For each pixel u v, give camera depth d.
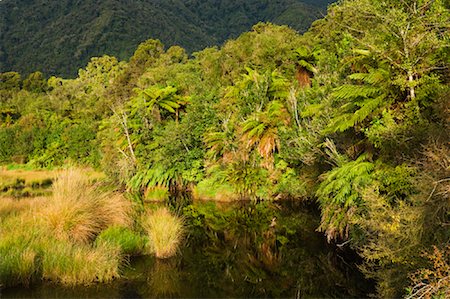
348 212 8.27
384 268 6.28
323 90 11.91
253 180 16.08
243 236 10.90
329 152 10.79
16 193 17.50
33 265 6.75
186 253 8.95
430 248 5.15
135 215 10.67
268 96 18.03
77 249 7.33
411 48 7.63
